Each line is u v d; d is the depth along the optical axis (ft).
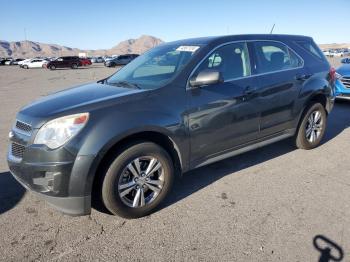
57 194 10.02
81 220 11.30
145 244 9.96
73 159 9.85
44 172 9.98
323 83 17.37
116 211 10.91
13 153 11.05
